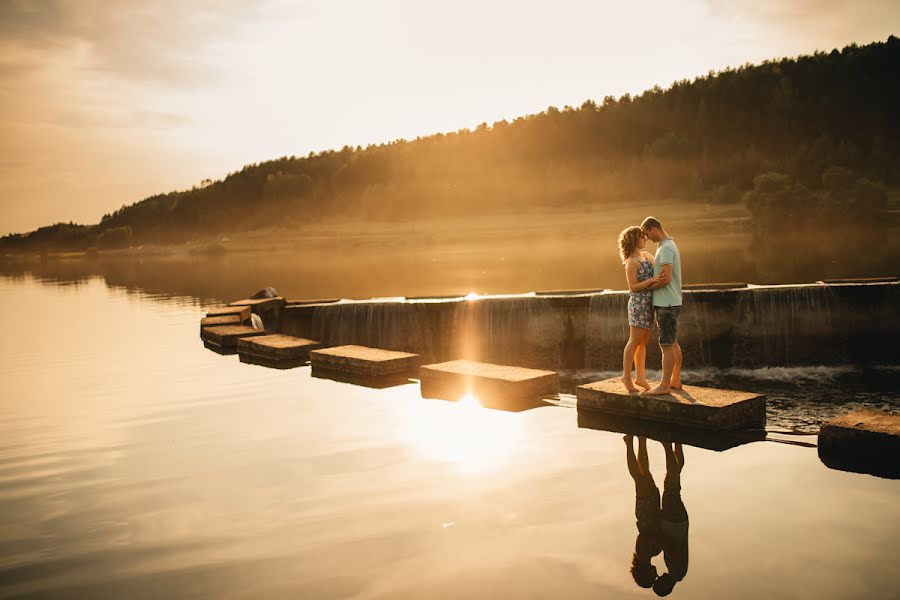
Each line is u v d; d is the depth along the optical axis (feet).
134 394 35.14
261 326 59.47
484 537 16.56
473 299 54.49
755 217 253.65
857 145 496.64
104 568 15.76
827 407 35.24
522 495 19.25
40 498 20.48
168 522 18.28
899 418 23.22
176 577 15.16
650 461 21.98
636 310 27.12
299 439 25.80
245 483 21.07
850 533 16.26
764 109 613.11
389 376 38.42
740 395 26.73
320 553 16.03
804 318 49.26
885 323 48.83
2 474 22.77
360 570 15.10
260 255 373.81
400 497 19.40
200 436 26.71
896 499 18.35
